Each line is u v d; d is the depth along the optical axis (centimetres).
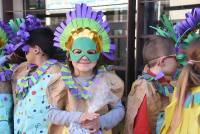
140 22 222
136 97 171
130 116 170
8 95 208
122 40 228
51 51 197
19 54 213
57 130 171
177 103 151
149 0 220
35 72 192
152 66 175
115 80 171
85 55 163
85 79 168
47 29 200
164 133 157
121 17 229
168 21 182
